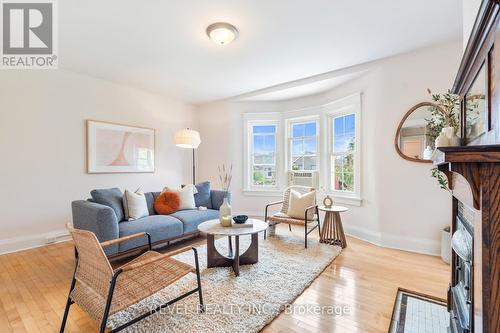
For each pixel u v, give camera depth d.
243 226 2.53
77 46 2.76
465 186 0.95
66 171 3.41
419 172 2.86
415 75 2.87
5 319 1.66
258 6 2.08
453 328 1.33
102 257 1.36
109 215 2.42
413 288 2.06
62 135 3.37
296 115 4.54
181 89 4.31
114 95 3.92
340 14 2.19
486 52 0.94
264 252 2.84
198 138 4.15
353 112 3.71
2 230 2.92
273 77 3.74
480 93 1.14
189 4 2.05
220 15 2.20
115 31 2.46
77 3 2.04
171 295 1.92
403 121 2.94
